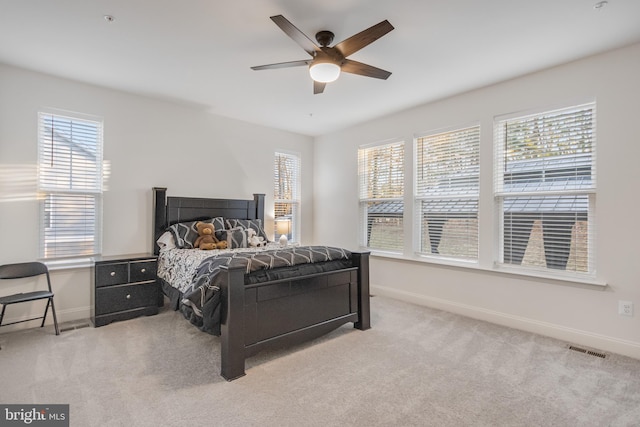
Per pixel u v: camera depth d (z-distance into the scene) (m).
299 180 5.61
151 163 3.98
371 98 3.90
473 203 3.72
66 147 3.45
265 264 2.55
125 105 3.77
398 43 2.64
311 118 4.71
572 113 3.01
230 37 2.56
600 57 2.79
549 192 3.12
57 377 2.25
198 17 2.29
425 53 2.80
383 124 4.64
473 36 2.53
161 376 2.29
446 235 3.97
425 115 4.11
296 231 5.61
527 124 3.29
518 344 2.87
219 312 2.33
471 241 3.73
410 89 3.61
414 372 2.37
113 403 1.96
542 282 3.11
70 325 3.27
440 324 3.37
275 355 2.64
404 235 4.34
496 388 2.16
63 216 3.43
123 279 3.40
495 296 3.44
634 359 2.58
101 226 3.63
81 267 3.42
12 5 2.14
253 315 2.42
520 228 3.35
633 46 2.63
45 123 3.33
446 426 1.78
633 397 2.06
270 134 5.20
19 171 3.15
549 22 2.33
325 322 2.91
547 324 3.07
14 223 3.13
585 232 2.93
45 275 3.26
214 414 1.87
